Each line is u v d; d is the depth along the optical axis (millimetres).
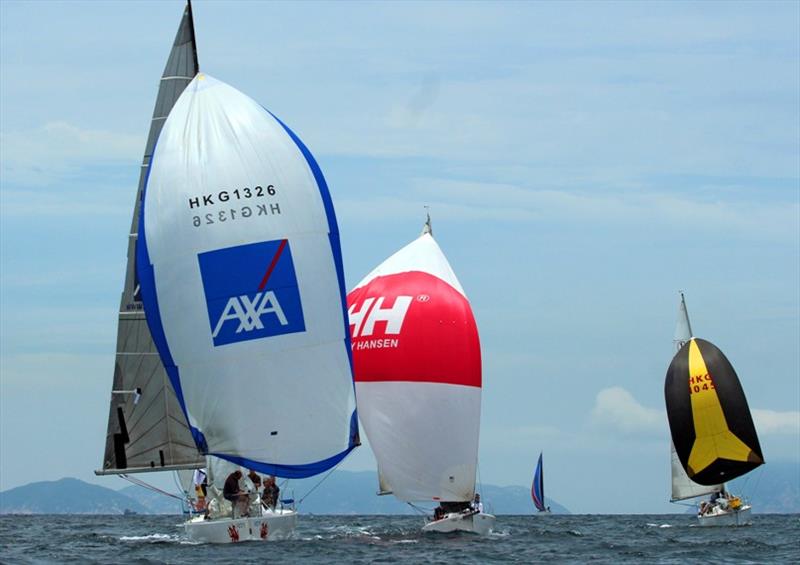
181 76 109375
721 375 147500
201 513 97875
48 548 106938
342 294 94125
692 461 148500
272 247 91375
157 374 106688
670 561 95375
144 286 92750
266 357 90625
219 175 91438
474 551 98188
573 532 154000
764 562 95250
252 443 90688
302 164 94312
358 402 107000
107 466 106188
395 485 105812
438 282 107188
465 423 105312
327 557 87438
